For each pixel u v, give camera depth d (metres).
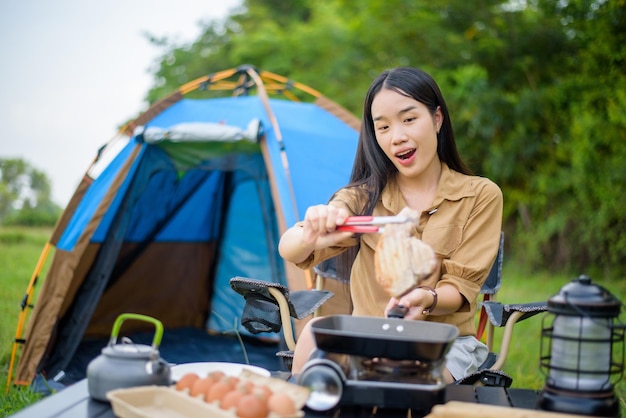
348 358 1.51
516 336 4.98
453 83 9.58
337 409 1.51
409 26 10.02
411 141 2.03
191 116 4.54
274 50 12.44
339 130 4.77
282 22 14.71
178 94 4.70
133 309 5.31
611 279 7.94
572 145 8.23
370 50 10.81
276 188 4.02
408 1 10.17
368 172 2.24
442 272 2.07
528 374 3.93
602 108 7.42
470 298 1.97
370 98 2.13
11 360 3.94
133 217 5.08
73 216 4.23
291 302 2.25
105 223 4.26
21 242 10.81
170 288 5.48
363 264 2.14
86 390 1.64
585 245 8.39
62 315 4.18
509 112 8.99
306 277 3.73
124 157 4.25
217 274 5.55
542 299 6.52
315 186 4.12
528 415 1.35
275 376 1.83
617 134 7.33
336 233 1.67
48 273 4.05
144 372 1.51
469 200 2.11
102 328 5.11
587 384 1.44
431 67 9.86
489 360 2.24
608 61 7.25
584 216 8.21
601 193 7.66
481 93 8.89
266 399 1.36
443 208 2.11
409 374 1.49
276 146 4.16
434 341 1.43
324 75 11.59
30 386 3.77
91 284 4.23
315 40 12.09
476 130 9.12
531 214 9.35
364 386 1.47
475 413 1.35
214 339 5.16
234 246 5.44
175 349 4.79
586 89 7.76
